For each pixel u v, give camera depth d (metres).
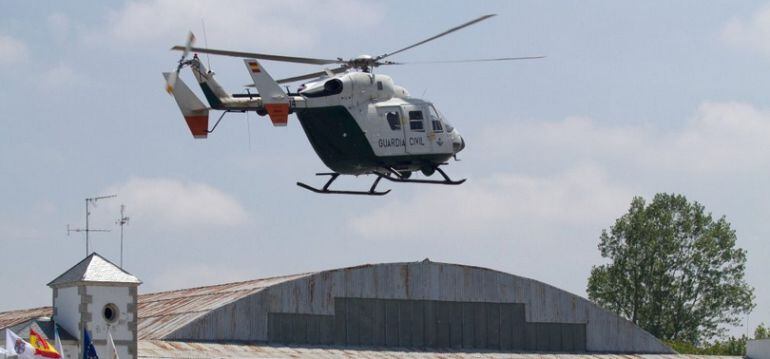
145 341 102.81
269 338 109.44
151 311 118.00
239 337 107.94
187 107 87.50
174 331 105.12
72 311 93.25
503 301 121.31
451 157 94.00
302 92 89.00
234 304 108.25
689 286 194.00
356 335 113.69
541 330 122.62
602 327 125.56
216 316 107.25
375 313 115.00
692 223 195.88
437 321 117.88
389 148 90.81
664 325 192.75
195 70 85.62
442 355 115.12
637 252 194.88
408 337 116.25
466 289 119.69
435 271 118.44
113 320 93.19
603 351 125.19
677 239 195.12
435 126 92.56
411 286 116.88
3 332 94.75
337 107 89.50
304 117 89.62
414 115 91.88
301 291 111.69
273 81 86.38
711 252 193.62
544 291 123.38
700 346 192.62
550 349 122.75
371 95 90.94
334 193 93.62
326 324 112.31
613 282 195.50
